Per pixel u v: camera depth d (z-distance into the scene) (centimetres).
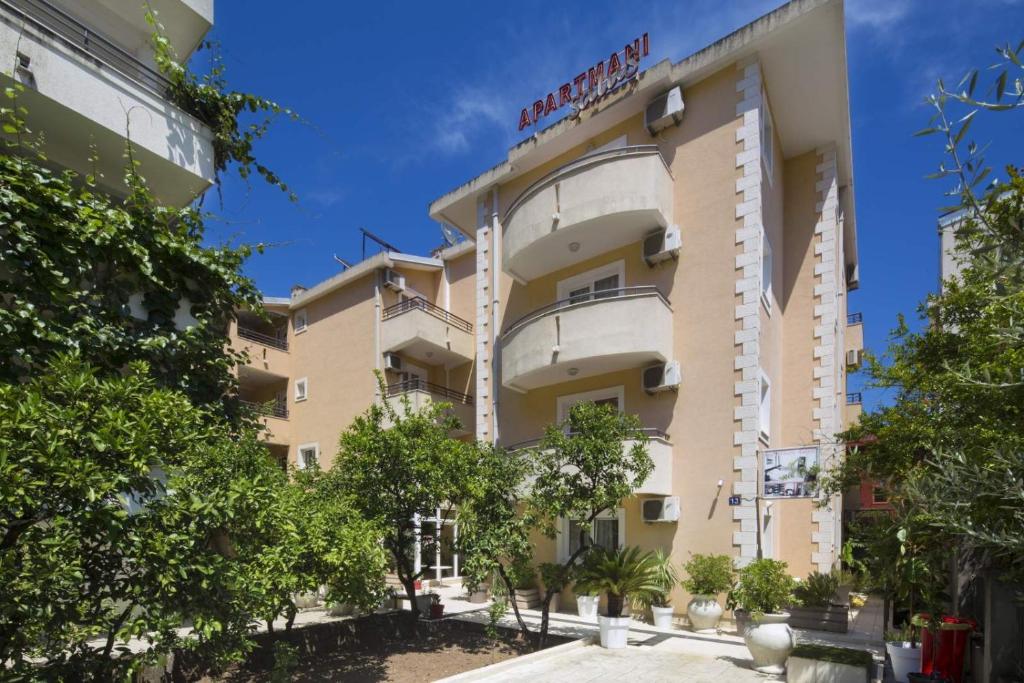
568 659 889
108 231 617
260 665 795
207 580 479
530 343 1436
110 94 726
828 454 1203
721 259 1292
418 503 988
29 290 563
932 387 715
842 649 796
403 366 2066
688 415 1282
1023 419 440
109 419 425
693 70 1360
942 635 729
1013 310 345
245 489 527
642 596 1162
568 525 1427
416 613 1067
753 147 1271
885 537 638
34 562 402
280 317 2511
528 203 1496
